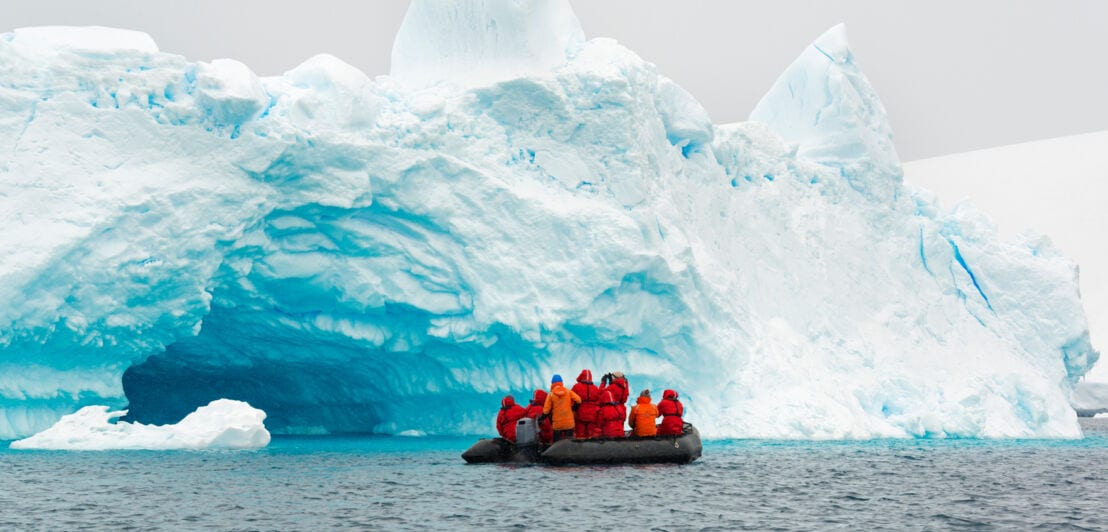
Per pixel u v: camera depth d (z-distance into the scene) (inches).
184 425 1309.1
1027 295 1946.4
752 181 1879.9
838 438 1609.3
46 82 1390.3
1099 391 3462.1
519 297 1540.4
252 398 1872.5
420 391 1704.0
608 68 1644.9
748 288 1785.2
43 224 1322.6
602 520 741.9
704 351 1632.6
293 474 993.5
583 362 1611.7
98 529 693.9
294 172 1476.4
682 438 1098.1
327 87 1504.7
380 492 869.2
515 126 1628.9
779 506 820.6
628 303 1585.9
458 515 756.0
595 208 1587.1
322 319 1581.0
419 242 1562.5
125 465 1053.8
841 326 1827.0
